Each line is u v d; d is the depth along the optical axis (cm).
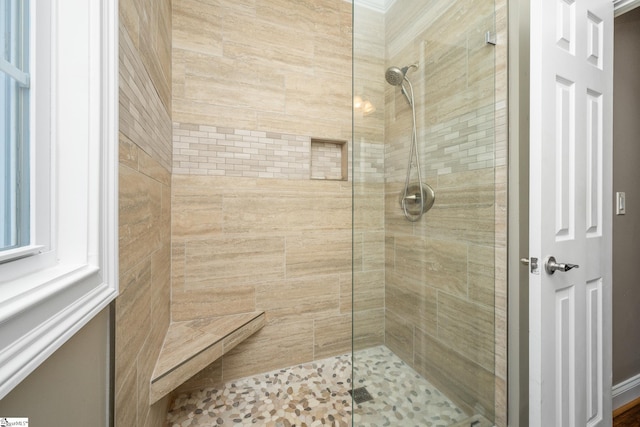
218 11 150
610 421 112
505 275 111
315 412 131
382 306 108
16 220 46
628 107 141
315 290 174
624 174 141
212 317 151
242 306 158
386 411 107
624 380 142
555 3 94
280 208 165
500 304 113
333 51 176
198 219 148
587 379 105
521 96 106
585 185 104
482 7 113
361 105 104
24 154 47
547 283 93
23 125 47
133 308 78
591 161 106
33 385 39
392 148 108
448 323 115
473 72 113
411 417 110
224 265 154
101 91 57
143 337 88
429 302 113
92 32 55
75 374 49
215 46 150
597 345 109
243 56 156
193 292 148
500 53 112
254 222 160
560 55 95
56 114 53
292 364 169
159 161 113
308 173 171
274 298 165
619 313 140
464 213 115
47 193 51
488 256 117
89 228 54
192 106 146
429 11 109
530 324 94
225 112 152
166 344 123
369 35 104
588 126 105
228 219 154
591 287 108
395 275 109
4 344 31
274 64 162
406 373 110
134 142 79
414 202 111
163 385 100
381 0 105
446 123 112
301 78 169
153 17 101
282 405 136
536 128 92
